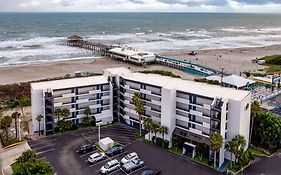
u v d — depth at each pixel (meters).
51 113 91.50
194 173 71.50
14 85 137.75
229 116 76.38
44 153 80.50
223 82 136.38
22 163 65.00
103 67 191.88
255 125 84.31
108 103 101.62
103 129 96.06
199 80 130.75
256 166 74.44
